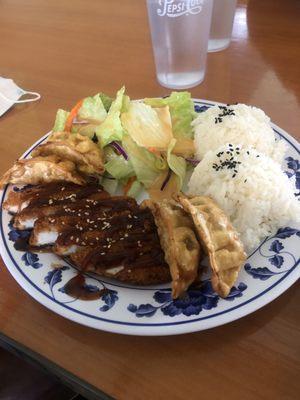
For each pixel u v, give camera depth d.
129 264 0.23
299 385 0.18
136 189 0.32
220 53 0.44
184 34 0.36
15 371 0.30
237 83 0.39
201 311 0.20
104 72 0.44
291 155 0.30
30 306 0.22
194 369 0.19
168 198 0.30
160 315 0.20
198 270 0.23
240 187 0.26
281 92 0.37
